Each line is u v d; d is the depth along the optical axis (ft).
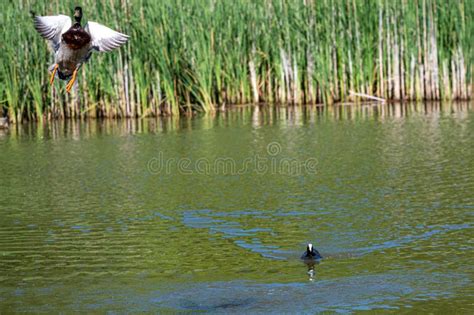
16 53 84.58
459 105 89.51
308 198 52.49
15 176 61.26
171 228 46.83
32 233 46.42
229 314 34.32
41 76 86.07
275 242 43.86
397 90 93.45
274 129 77.71
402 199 51.29
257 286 37.47
